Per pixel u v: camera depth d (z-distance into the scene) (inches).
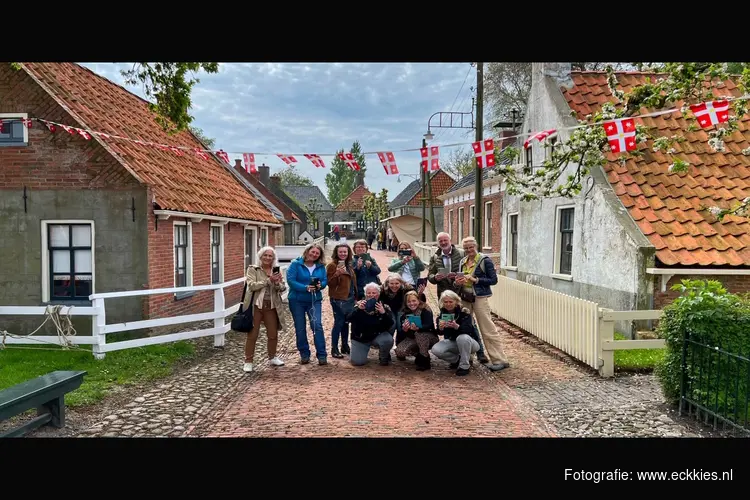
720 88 441.1
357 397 236.2
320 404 225.9
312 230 2532.0
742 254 343.9
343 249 315.9
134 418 208.4
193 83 319.6
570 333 304.2
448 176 1738.4
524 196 374.6
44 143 366.3
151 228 369.4
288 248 727.7
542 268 498.3
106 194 365.4
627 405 219.5
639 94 351.6
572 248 441.7
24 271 370.0
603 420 202.2
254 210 644.7
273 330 294.2
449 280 300.4
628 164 397.4
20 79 363.9
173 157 502.3
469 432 192.7
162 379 268.8
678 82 330.3
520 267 558.9
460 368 275.7
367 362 306.8
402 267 350.0
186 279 435.8
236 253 567.5
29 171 367.6
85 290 373.7
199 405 224.7
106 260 367.2
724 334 192.9
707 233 355.3
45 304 369.4
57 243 373.4
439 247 319.3
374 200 2440.9
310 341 375.9
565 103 454.6
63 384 194.7
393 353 331.6
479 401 230.4
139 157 410.3
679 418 202.4
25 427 185.2
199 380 266.7
